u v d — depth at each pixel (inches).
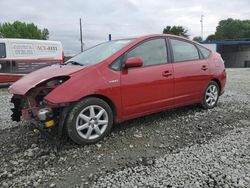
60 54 601.6
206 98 233.5
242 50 1686.8
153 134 178.1
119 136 174.6
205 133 178.5
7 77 526.0
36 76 165.5
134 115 180.5
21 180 123.2
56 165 136.8
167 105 197.9
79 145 159.2
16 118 186.4
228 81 521.0
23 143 167.2
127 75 172.2
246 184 113.3
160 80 188.7
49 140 168.9
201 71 220.1
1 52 519.2
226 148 151.0
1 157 147.8
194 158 139.5
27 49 549.3
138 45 184.1
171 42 205.5
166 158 140.9
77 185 117.7
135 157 143.7
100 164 136.6
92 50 203.5
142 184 116.1
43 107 152.9
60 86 149.9
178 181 117.4
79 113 154.2
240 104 264.5
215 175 121.0
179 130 185.3
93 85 157.3
